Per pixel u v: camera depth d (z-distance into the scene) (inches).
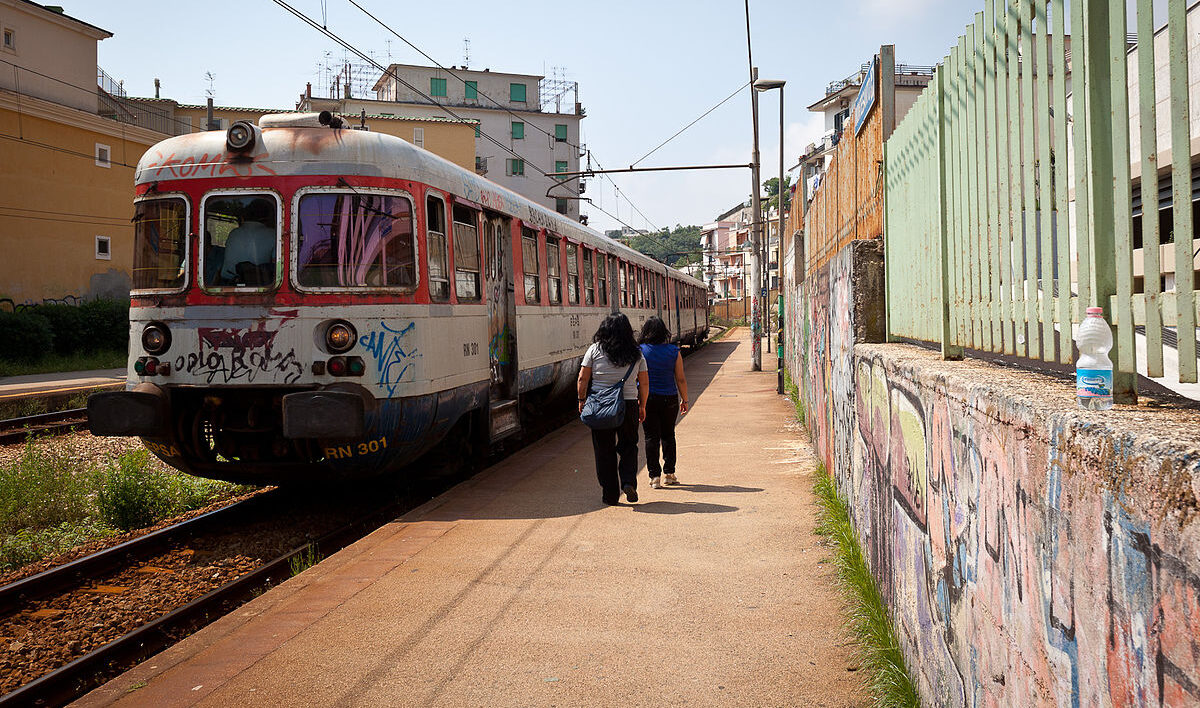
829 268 310.7
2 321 1021.2
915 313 168.2
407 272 297.7
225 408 294.0
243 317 285.6
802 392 499.2
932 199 149.6
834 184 328.2
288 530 301.1
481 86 2546.8
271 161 291.7
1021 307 104.0
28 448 391.2
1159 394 82.3
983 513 96.5
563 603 188.9
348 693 147.0
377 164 296.0
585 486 318.0
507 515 273.9
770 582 198.8
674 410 313.7
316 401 268.1
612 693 144.3
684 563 216.1
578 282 545.3
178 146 302.8
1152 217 72.1
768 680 147.1
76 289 1234.0
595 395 282.8
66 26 1267.2
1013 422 85.0
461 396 334.0
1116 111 76.4
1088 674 67.1
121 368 1109.7
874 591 177.6
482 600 192.1
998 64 109.8
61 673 178.4
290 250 287.0
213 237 292.2
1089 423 67.4
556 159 2630.4
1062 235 90.1
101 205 1274.6
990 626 94.3
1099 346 76.9
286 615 185.3
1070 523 70.4
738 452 385.7
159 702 144.9
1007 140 107.7
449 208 331.6
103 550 265.1
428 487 366.9
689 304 1261.1
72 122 1220.5
